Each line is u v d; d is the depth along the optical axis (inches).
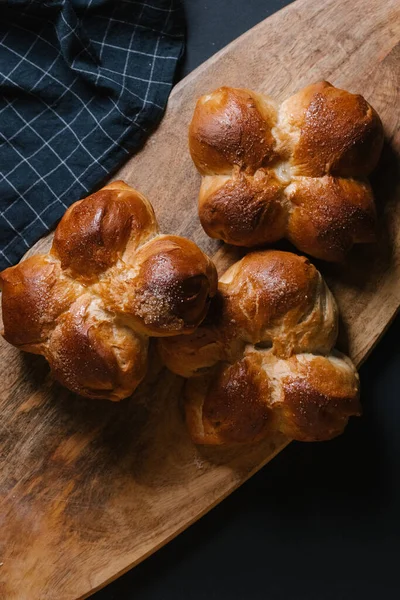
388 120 21.5
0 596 21.3
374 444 22.6
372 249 21.2
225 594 22.9
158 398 21.5
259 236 19.9
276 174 19.7
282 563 22.8
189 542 23.0
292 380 19.2
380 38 21.7
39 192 21.8
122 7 22.4
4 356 21.5
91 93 22.2
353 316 21.1
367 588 22.6
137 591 22.9
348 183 19.9
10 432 21.5
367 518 22.6
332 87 20.2
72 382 19.3
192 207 21.7
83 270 18.9
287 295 19.3
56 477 21.5
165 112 22.0
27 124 22.1
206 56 23.3
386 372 22.6
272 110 20.1
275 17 22.0
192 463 21.4
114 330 19.0
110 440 21.5
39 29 22.3
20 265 19.9
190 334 19.6
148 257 18.6
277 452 21.1
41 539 21.4
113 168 21.9
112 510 21.4
